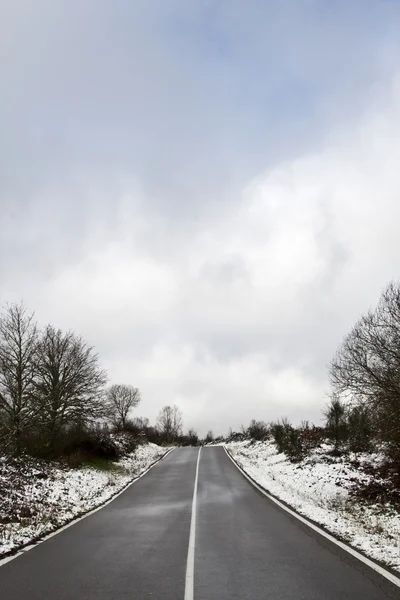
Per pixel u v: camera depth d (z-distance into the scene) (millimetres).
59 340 29719
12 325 26141
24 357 25922
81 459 29266
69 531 12000
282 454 35594
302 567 8180
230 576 7707
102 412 30188
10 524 11938
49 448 27406
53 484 19500
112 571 8109
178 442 80062
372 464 23859
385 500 16484
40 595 6801
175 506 16672
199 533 11664
